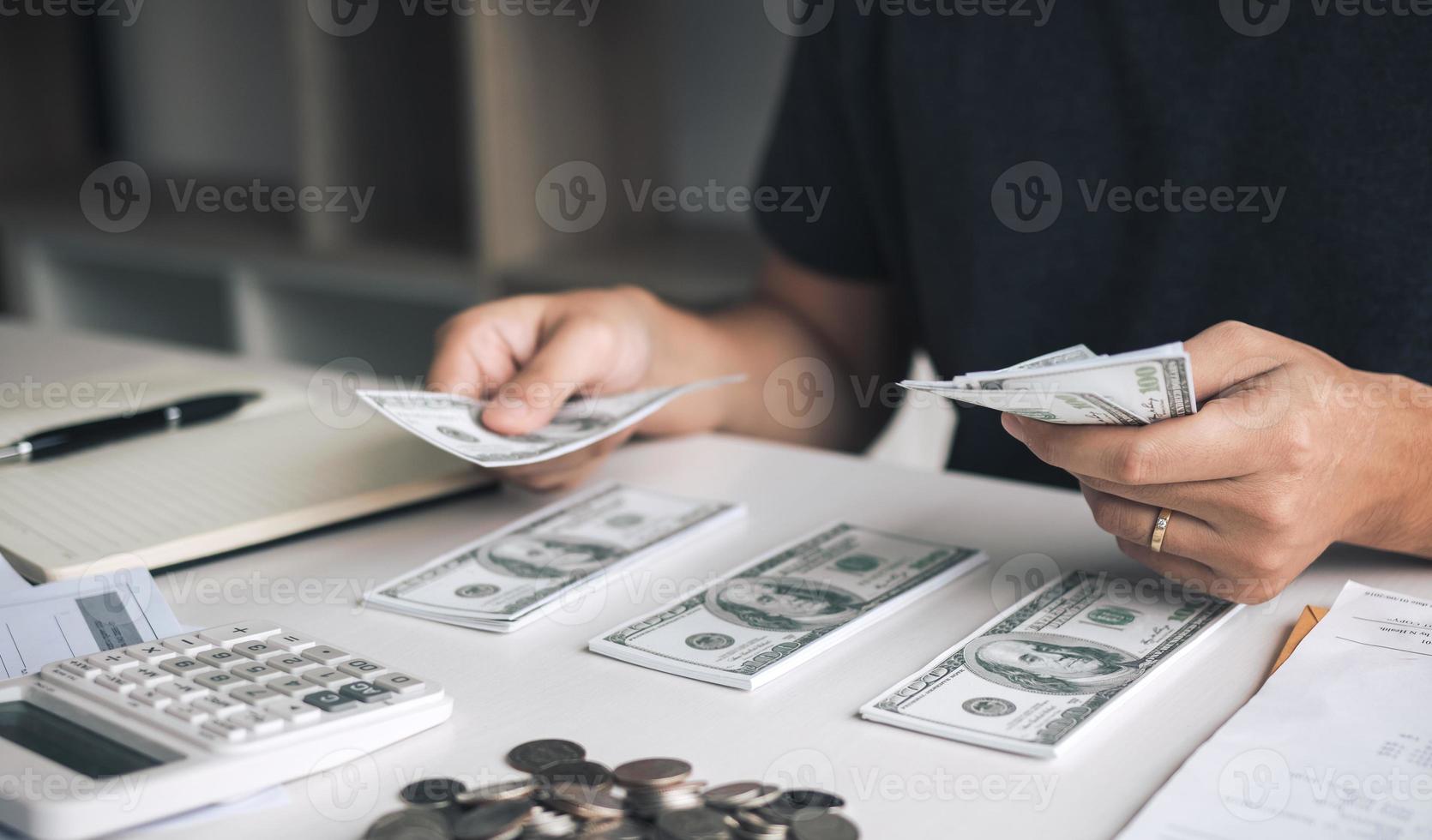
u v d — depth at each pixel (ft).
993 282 3.52
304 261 7.15
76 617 1.76
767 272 4.15
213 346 9.25
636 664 1.70
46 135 10.03
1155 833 1.25
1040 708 1.52
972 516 2.33
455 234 7.48
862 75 3.72
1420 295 2.93
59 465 2.49
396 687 1.51
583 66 6.73
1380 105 2.95
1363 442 1.83
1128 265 3.39
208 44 9.41
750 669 1.64
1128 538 1.89
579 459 2.43
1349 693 1.54
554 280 6.33
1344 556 2.10
